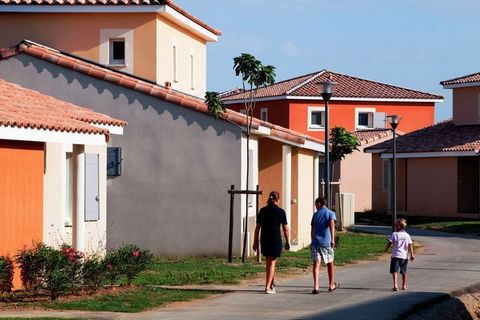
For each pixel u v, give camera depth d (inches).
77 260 788.0
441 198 2073.1
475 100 2178.9
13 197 799.1
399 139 2226.9
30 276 770.8
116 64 1270.9
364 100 2546.8
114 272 821.2
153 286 856.9
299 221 1331.2
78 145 868.6
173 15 1284.4
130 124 1137.4
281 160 1277.1
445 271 1045.2
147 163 1135.6
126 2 1258.0
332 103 2524.6
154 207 1133.7
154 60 1264.8
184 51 1382.9
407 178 2156.7
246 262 1089.4
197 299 782.5
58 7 1272.1
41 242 816.9
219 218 1121.4
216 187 1123.3
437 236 1653.5
